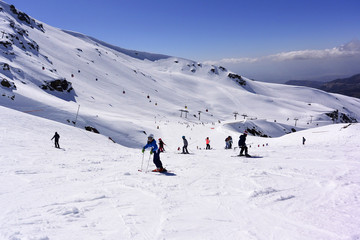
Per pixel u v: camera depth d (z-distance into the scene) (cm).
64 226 385
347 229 383
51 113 5791
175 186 678
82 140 2838
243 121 10438
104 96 14100
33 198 522
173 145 5391
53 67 14588
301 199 557
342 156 1292
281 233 376
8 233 343
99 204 504
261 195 590
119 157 1380
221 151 1994
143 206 502
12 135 1970
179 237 362
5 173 767
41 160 1081
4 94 5603
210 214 464
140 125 7675
